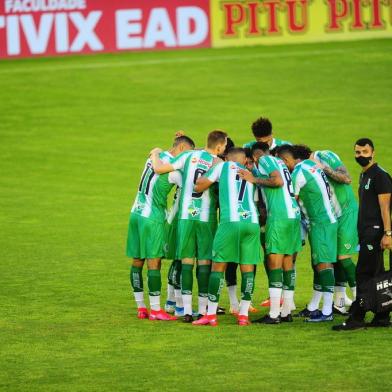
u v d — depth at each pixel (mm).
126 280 47906
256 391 29469
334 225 39000
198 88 104438
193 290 45969
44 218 65562
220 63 111875
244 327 37875
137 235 39375
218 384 30203
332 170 39594
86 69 110375
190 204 39062
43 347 34781
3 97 102562
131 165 82125
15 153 86438
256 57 113562
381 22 116625
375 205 36312
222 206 38125
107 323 38688
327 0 116688
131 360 32969
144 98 102000
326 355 33156
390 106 95625
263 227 40094
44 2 114938
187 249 39219
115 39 116312
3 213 67250
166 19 116438
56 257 53812
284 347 34344
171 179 39031
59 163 83312
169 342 35344
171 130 92188
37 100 101750
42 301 43125
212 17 116625
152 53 116062
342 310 40750
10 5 114625
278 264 38500
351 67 107875
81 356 33531
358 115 93438
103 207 69000
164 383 30391
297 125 91250
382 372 31047
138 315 39844
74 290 45562
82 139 90312
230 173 38250
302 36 116750
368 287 36281
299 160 40031
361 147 36375
